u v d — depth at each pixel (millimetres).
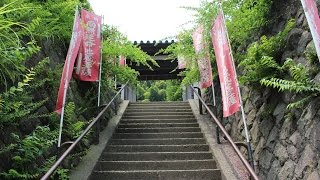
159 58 12703
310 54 3533
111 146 6797
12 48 3691
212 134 7254
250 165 3914
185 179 5469
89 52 6633
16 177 3627
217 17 5555
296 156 3668
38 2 5445
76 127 5297
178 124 8594
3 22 3783
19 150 3779
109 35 7879
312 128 3363
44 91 5031
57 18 5285
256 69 4570
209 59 7211
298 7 4227
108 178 5465
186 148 6777
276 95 4512
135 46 8125
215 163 5898
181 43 8070
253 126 5254
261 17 5121
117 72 8008
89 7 7594
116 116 9281
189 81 8273
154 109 10703
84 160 5684
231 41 6566
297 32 4082
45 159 4535
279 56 4508
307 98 3383
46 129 4277
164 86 22328
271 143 4438
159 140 7238
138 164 5922
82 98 6883
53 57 5727
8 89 4020
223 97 5137
